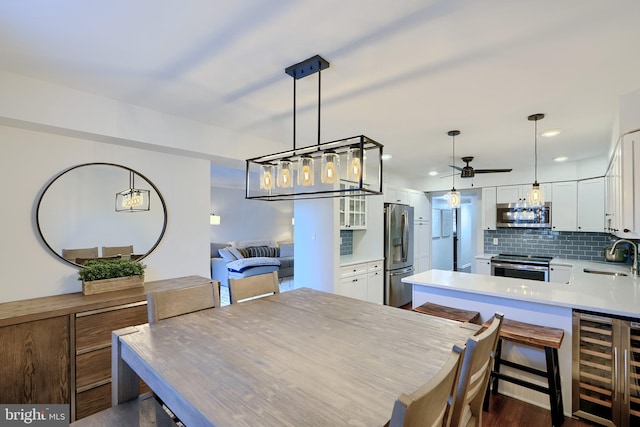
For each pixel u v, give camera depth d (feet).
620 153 7.30
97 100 7.27
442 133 10.17
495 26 4.61
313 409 2.92
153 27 4.69
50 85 6.63
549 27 4.61
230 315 5.82
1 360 5.69
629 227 6.96
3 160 6.85
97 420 4.26
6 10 4.23
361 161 4.64
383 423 2.72
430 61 5.65
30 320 5.97
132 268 8.07
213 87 6.81
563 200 14.99
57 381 6.26
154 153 9.24
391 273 16.16
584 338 6.81
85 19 4.48
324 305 6.52
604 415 6.57
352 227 15.19
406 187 20.12
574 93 7.00
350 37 4.92
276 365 3.81
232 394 3.16
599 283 8.95
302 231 13.76
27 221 7.17
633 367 6.24
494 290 8.01
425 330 5.09
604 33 4.74
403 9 4.23
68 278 7.72
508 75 6.16
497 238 17.76
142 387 7.13
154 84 6.68
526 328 7.06
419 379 3.50
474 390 3.88
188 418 3.02
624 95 7.03
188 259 9.97
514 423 6.81
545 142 11.23
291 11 4.29
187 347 4.33
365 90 6.90
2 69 6.02
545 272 14.20
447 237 27.20
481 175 17.81
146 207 9.09
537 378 7.45
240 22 4.56
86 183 7.99
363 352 4.22
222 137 9.75
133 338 4.65
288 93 7.11
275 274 7.58
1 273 6.83
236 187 27.43
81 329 6.56
